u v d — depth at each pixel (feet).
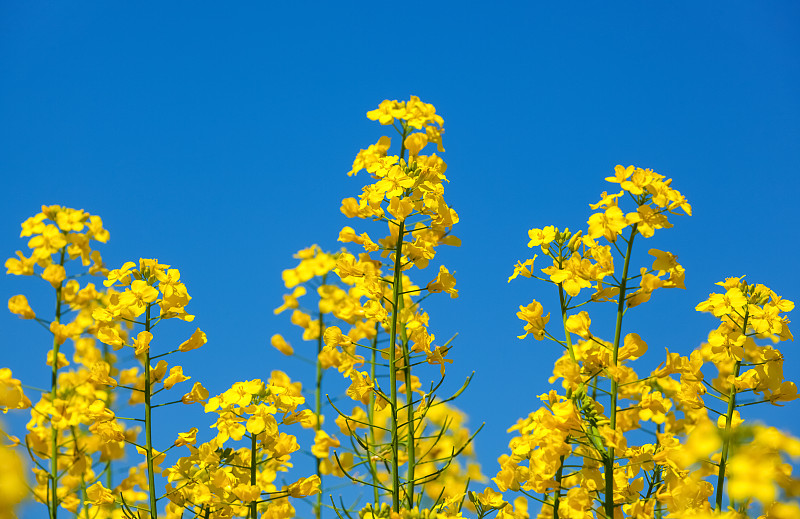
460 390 3.14
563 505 3.16
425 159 3.22
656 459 3.11
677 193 3.12
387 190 3.17
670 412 3.19
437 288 3.22
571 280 3.15
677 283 3.11
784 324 3.19
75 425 3.21
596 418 3.10
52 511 3.18
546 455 3.14
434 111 3.24
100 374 3.23
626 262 3.12
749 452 3.07
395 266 3.19
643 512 3.09
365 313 3.21
